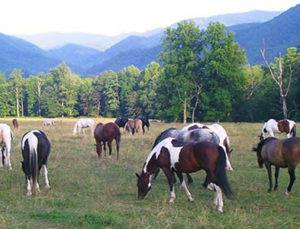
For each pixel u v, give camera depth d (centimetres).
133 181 1291
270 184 1141
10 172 1433
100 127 1773
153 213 909
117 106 9706
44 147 1144
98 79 10281
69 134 3231
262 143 1172
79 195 1097
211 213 910
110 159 1756
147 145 2284
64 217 856
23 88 10444
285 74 5091
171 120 5697
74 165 1591
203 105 5188
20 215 882
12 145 2309
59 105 9950
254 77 5784
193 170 966
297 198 1062
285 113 4309
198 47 5319
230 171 1458
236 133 2853
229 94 5034
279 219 866
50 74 10525
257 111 5172
